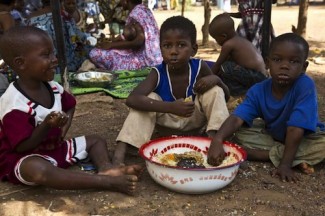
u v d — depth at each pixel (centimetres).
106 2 682
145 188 245
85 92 444
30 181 233
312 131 259
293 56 252
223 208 223
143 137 272
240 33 559
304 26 703
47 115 228
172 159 262
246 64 424
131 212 220
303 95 262
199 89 278
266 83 280
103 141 279
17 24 496
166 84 285
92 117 375
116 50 536
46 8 522
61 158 261
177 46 265
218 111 274
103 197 234
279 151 274
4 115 233
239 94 430
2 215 219
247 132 290
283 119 272
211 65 466
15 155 242
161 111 266
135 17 535
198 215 217
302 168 264
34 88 244
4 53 239
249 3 545
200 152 271
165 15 1430
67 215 218
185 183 226
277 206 226
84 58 554
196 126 298
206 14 786
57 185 230
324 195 238
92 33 673
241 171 265
